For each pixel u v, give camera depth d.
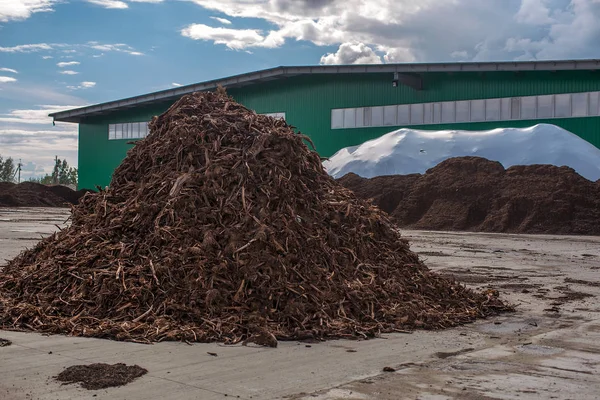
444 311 7.90
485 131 36.84
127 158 9.52
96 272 7.40
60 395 4.43
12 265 8.74
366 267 8.18
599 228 25.97
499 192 29.30
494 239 22.81
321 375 5.07
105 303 6.94
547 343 6.42
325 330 6.52
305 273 7.30
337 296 7.20
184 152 8.70
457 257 16.00
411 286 8.30
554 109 35.38
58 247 8.26
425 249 18.25
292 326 6.66
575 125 34.69
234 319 6.57
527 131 34.94
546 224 26.69
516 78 36.50
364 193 33.28
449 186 30.75
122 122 56.56
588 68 33.41
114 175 9.40
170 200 7.90
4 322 6.80
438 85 39.09
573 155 32.34
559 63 34.12
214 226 7.58
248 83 46.12
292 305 6.79
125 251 7.63
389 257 8.68
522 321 7.69
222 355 5.66
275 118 9.48
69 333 6.45
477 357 5.77
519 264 14.53
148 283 6.98
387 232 9.19
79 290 7.24
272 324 6.57
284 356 5.68
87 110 56.03
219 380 4.87
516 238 23.50
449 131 37.78
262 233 7.31
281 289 6.96
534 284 11.16
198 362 5.39
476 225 28.33
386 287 7.88
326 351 5.91
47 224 26.92
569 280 11.74
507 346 6.26
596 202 27.41
